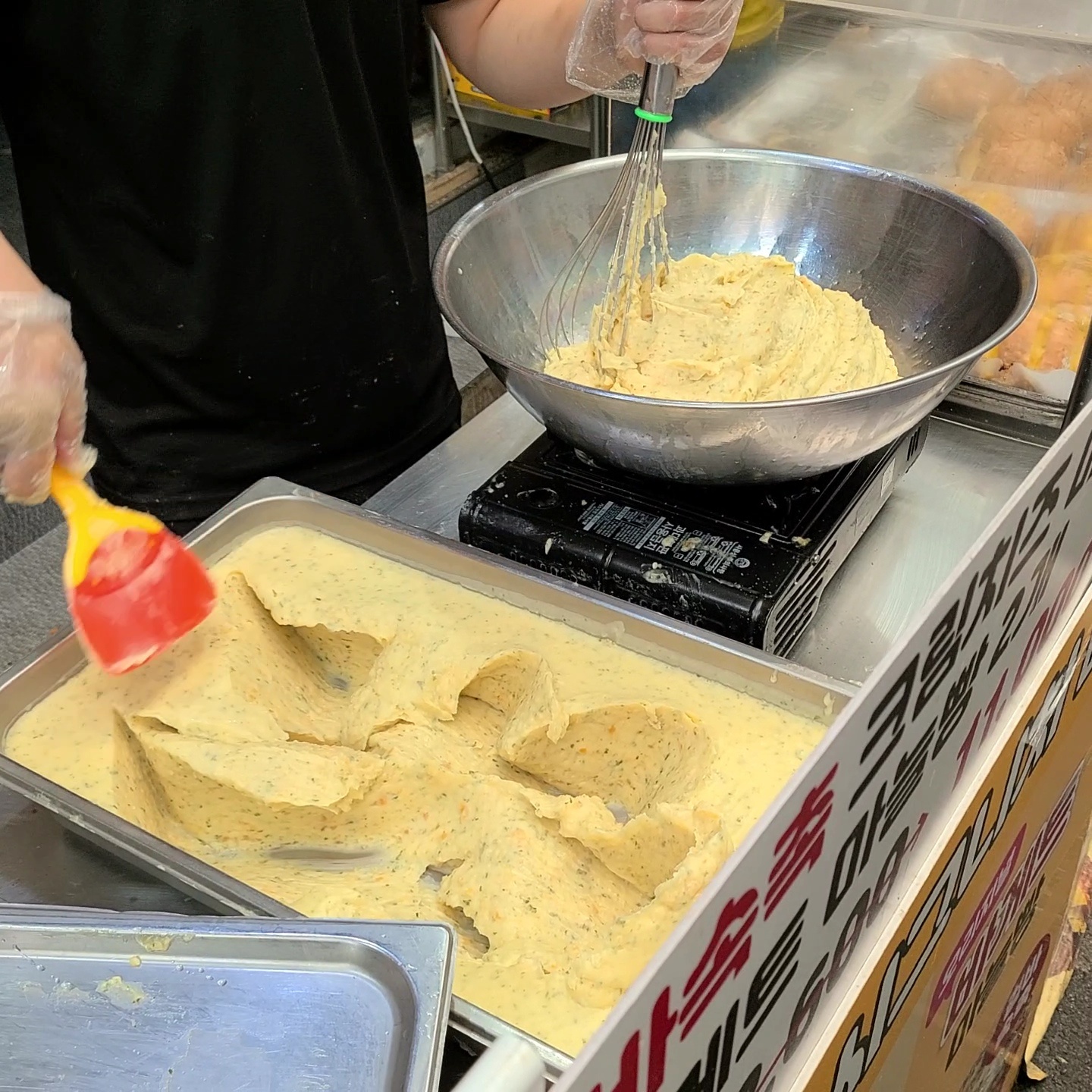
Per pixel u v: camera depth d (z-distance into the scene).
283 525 0.83
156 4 0.86
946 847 0.64
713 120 1.16
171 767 0.65
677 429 0.68
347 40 0.96
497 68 1.11
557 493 0.80
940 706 0.52
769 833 0.35
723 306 0.91
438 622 0.74
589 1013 0.51
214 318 0.99
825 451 0.71
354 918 0.49
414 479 0.94
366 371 1.09
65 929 0.49
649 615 0.70
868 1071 0.69
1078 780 1.03
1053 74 0.98
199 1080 0.44
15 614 1.79
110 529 0.62
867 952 0.58
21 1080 0.45
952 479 0.92
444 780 0.65
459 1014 0.47
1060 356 1.00
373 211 1.04
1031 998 1.21
